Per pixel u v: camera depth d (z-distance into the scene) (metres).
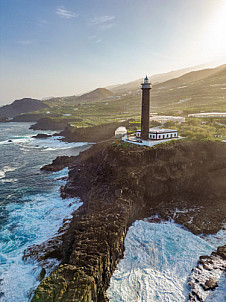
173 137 71.50
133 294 29.05
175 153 61.09
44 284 25.06
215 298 27.95
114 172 54.97
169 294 29.19
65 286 24.75
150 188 52.91
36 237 41.56
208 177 59.03
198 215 47.38
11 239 41.00
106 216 39.69
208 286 29.66
